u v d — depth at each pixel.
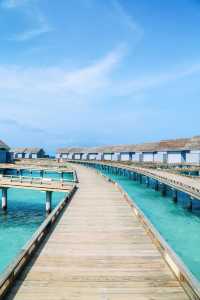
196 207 31.83
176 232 22.50
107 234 12.83
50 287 7.66
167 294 7.35
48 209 29.53
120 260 9.69
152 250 10.73
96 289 7.60
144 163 66.31
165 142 75.06
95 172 48.31
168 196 39.12
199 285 6.79
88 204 20.14
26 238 21.31
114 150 92.75
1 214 28.95
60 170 52.00
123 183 54.03
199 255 17.73
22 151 105.75
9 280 7.54
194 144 59.84
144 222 13.80
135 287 7.73
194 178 36.09
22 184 30.22
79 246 11.11
